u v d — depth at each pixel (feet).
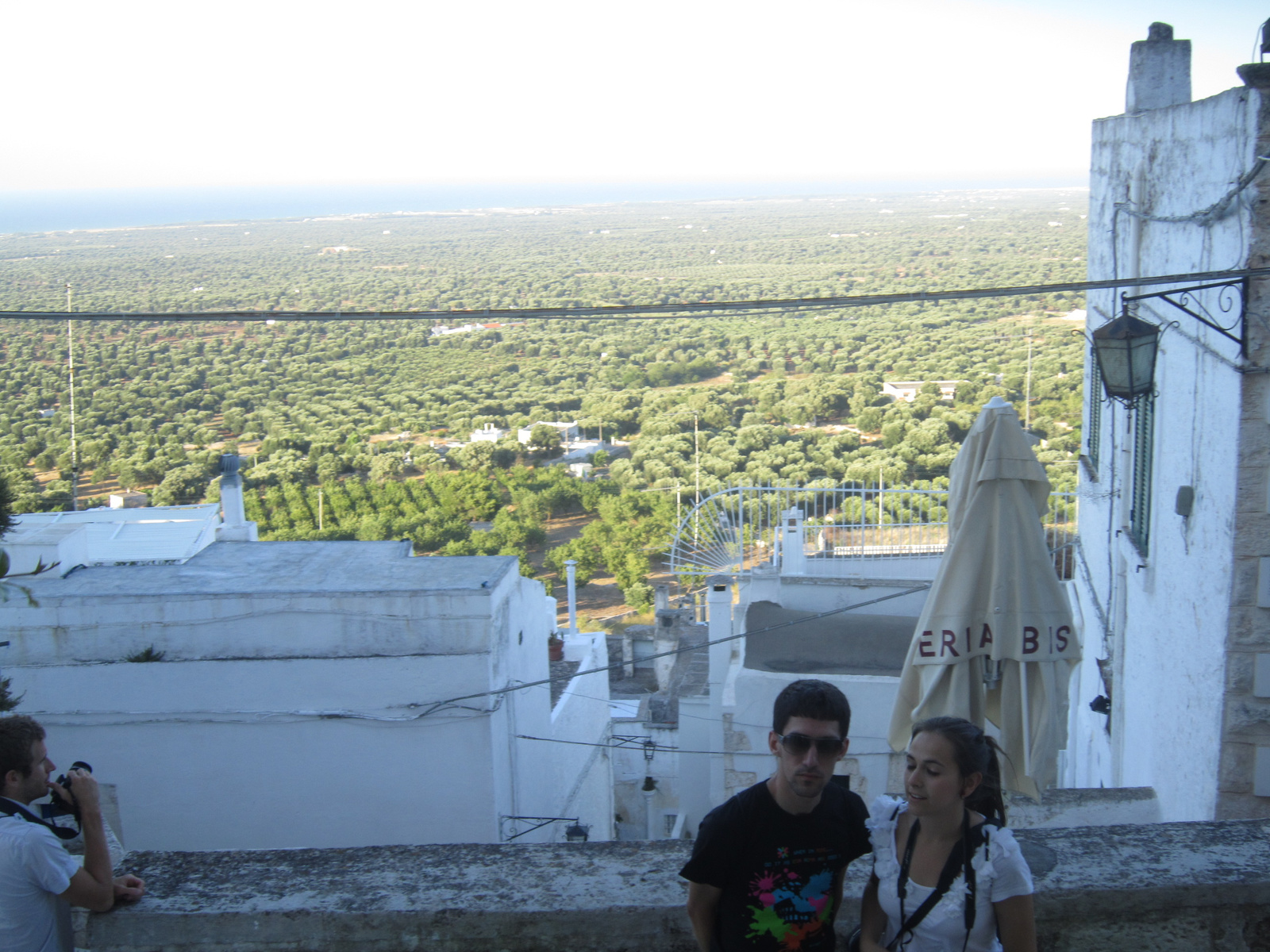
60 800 10.62
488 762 27.73
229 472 37.52
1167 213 20.52
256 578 29.37
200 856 11.45
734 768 28.27
